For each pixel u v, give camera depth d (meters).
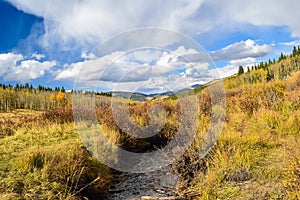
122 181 6.77
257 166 5.50
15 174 5.37
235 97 11.98
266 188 4.66
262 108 9.41
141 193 5.93
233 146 6.20
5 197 4.51
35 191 4.90
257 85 15.62
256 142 6.64
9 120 11.87
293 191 4.12
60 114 11.72
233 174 5.31
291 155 4.91
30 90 75.81
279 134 7.25
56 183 5.27
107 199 5.84
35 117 11.98
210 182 5.20
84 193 5.66
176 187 5.89
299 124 7.65
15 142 8.00
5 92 63.69
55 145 7.23
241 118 8.82
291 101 10.18
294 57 69.62
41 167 5.72
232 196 4.67
